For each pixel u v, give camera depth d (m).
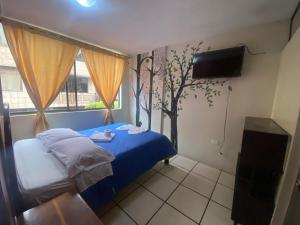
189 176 2.28
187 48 2.62
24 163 1.36
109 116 3.26
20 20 1.88
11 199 0.72
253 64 2.04
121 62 3.35
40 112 2.22
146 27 2.06
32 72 2.08
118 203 1.70
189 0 1.45
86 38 2.47
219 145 2.46
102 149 1.55
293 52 1.30
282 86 1.58
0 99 0.76
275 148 1.25
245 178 1.43
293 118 1.10
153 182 2.11
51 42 2.24
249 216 1.38
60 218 0.80
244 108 2.17
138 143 2.01
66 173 1.26
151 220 1.50
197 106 2.62
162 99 3.07
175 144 2.97
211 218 1.54
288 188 1.02
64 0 1.47
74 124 2.75
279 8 1.56
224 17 1.78
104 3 1.51
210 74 2.28
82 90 2.91
